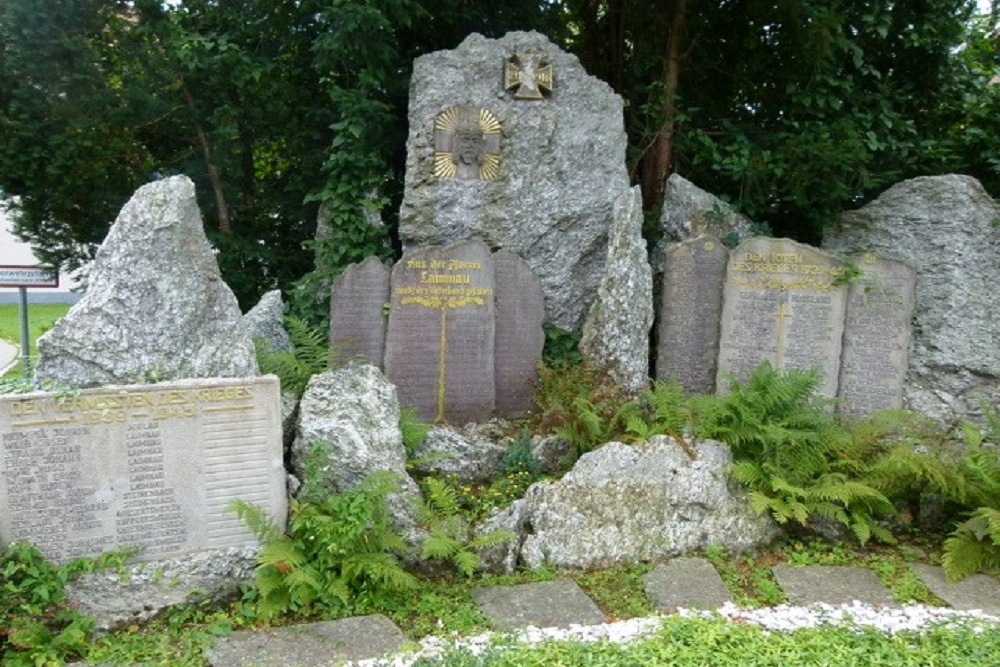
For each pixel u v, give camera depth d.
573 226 8.38
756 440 6.38
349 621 4.85
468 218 8.25
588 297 8.50
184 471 5.01
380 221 8.65
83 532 4.84
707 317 8.06
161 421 4.95
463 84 8.20
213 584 5.00
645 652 4.37
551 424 7.12
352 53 8.43
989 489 6.01
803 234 9.70
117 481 4.89
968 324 8.02
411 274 7.49
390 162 9.42
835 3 9.03
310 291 8.41
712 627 4.68
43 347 5.17
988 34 11.35
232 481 5.12
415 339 7.55
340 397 5.72
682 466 6.02
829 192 8.76
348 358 7.51
